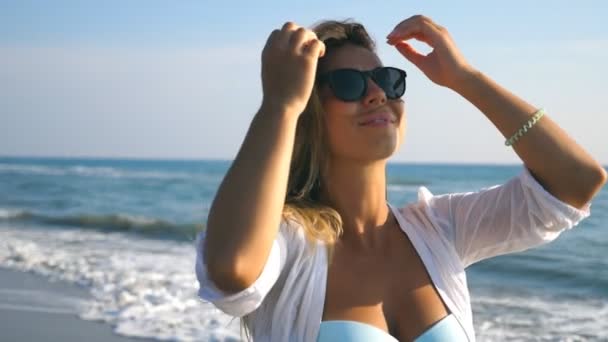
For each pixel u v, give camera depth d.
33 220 24.17
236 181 1.90
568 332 8.51
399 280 2.26
